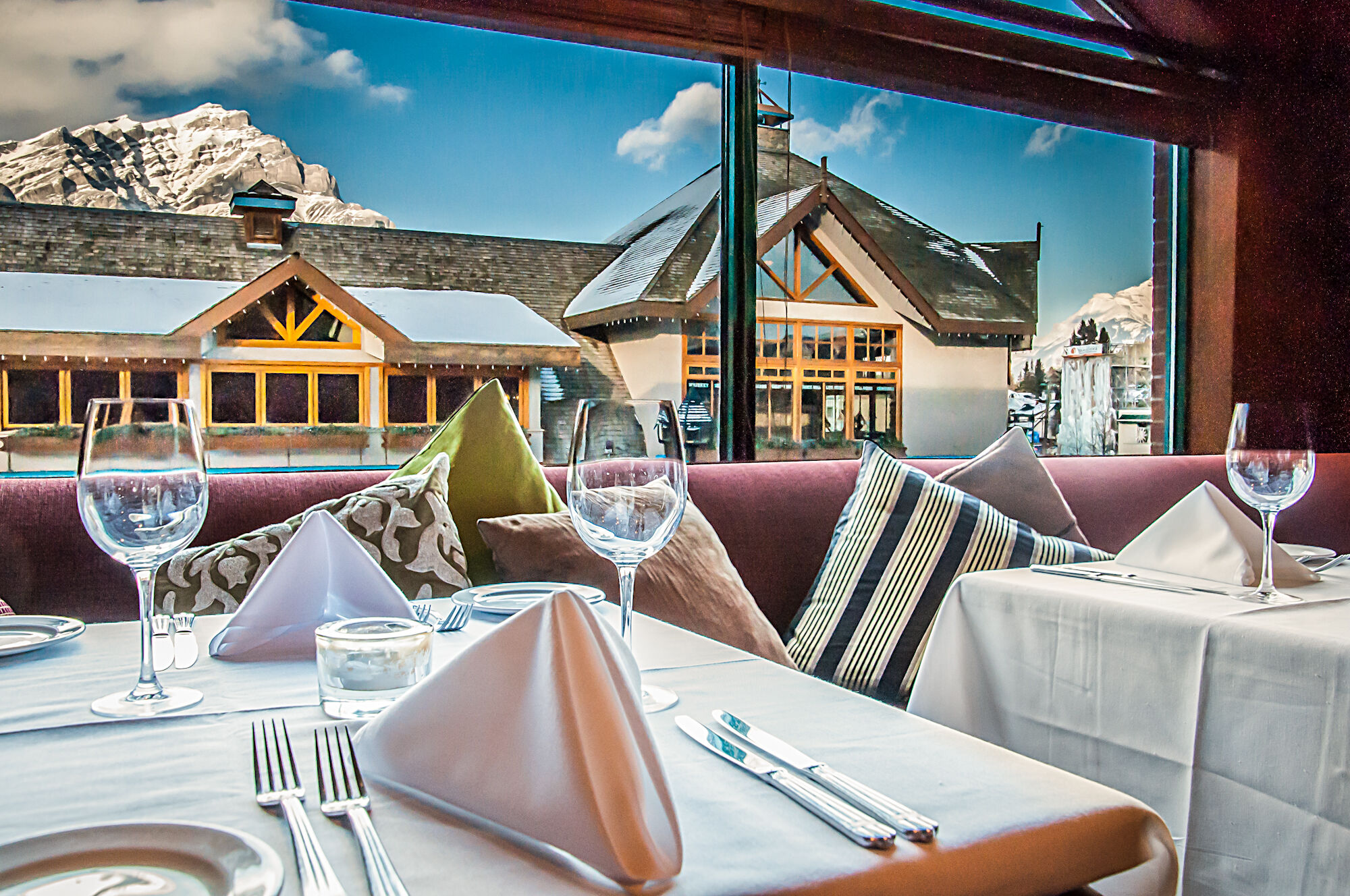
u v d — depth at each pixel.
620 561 0.73
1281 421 3.43
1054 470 2.35
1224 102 3.40
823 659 1.73
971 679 1.31
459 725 0.45
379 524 1.38
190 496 0.66
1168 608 1.08
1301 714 0.92
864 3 2.78
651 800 0.40
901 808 0.44
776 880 0.38
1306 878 0.91
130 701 0.64
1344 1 3.41
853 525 1.83
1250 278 3.38
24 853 0.37
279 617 0.80
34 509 1.38
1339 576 1.36
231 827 0.43
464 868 0.38
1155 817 0.47
